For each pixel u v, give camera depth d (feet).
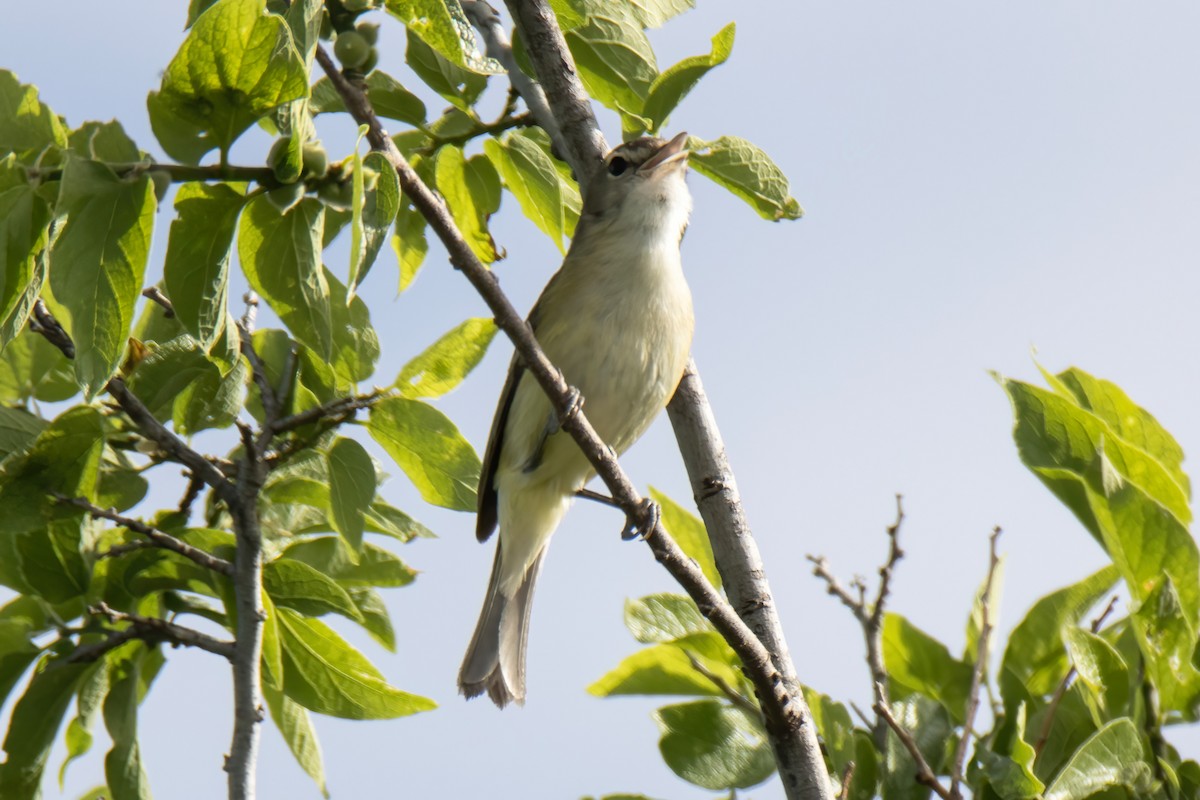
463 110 35.40
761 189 34.65
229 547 30.78
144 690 32.68
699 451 32.19
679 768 30.19
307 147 23.73
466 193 36.40
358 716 30.78
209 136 23.32
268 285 25.18
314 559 32.30
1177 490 31.53
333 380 32.04
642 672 31.58
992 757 27.86
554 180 36.04
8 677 30.09
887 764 29.32
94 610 29.78
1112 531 30.07
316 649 30.76
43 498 29.07
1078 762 27.32
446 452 30.99
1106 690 29.43
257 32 22.26
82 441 29.01
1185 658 29.27
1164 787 28.14
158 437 28.81
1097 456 30.89
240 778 26.18
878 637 30.91
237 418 31.14
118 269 21.99
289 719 32.01
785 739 28.30
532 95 35.22
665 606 31.68
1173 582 29.91
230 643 28.37
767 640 29.76
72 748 32.40
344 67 25.64
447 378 30.63
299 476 32.83
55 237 22.34
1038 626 32.22
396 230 36.06
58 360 33.17
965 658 32.76
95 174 22.04
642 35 34.91
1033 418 31.42
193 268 24.41
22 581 30.37
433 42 25.96
